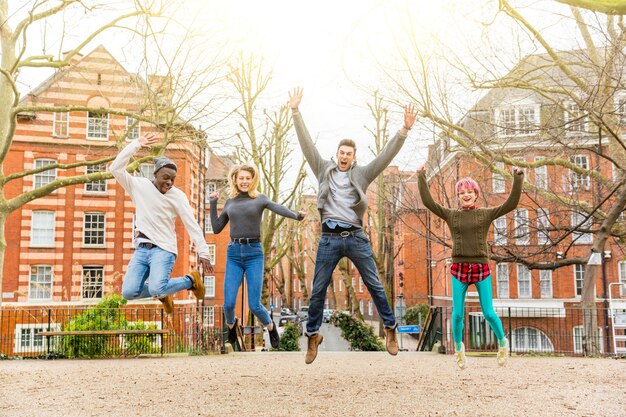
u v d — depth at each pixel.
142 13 12.30
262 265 6.90
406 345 33.16
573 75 14.89
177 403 6.45
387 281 34.62
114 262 31.95
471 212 7.09
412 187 28.03
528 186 16.59
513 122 17.09
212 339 16.25
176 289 6.25
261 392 7.21
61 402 6.69
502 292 33.81
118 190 32.47
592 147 15.27
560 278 33.19
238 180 6.89
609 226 15.50
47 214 31.50
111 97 31.69
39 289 30.91
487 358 13.47
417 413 5.68
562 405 6.11
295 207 31.67
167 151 30.98
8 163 30.91
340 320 19.66
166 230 6.38
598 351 15.13
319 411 5.80
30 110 13.94
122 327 15.66
